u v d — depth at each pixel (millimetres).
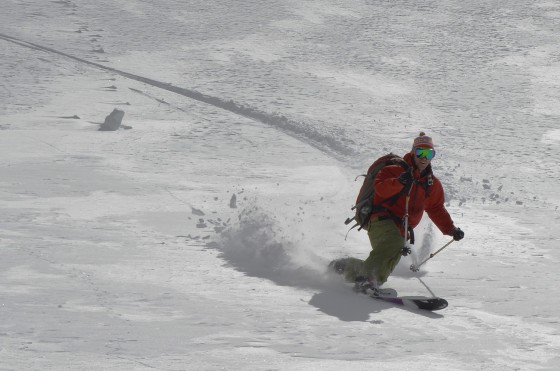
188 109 65125
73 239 25109
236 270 22344
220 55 91250
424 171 21656
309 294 20125
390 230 21266
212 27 104312
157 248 24578
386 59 95562
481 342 16328
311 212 32750
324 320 17516
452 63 96000
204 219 29953
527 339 16734
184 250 24547
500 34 111250
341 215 32625
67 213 29719
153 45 93250
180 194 35188
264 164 45812
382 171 21484
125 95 68438
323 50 97562
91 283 19625
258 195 36406
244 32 102812
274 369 13562
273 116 64062
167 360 13734
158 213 30688
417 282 22578
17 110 58656
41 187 34719
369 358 14672
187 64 85938
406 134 62875
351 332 16594
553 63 98688
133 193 34625
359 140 57906
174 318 16828
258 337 15695
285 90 77875
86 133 51938
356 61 93562
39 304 17203
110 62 83562
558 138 64438
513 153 57594
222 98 71062
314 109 70500
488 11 123125
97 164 42031
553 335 17172
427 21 115750
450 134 64125
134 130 54156
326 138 57500
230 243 25250
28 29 94812
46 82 70625
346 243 27312
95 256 22828
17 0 108750
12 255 22219
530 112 75375
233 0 119188
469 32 111375
